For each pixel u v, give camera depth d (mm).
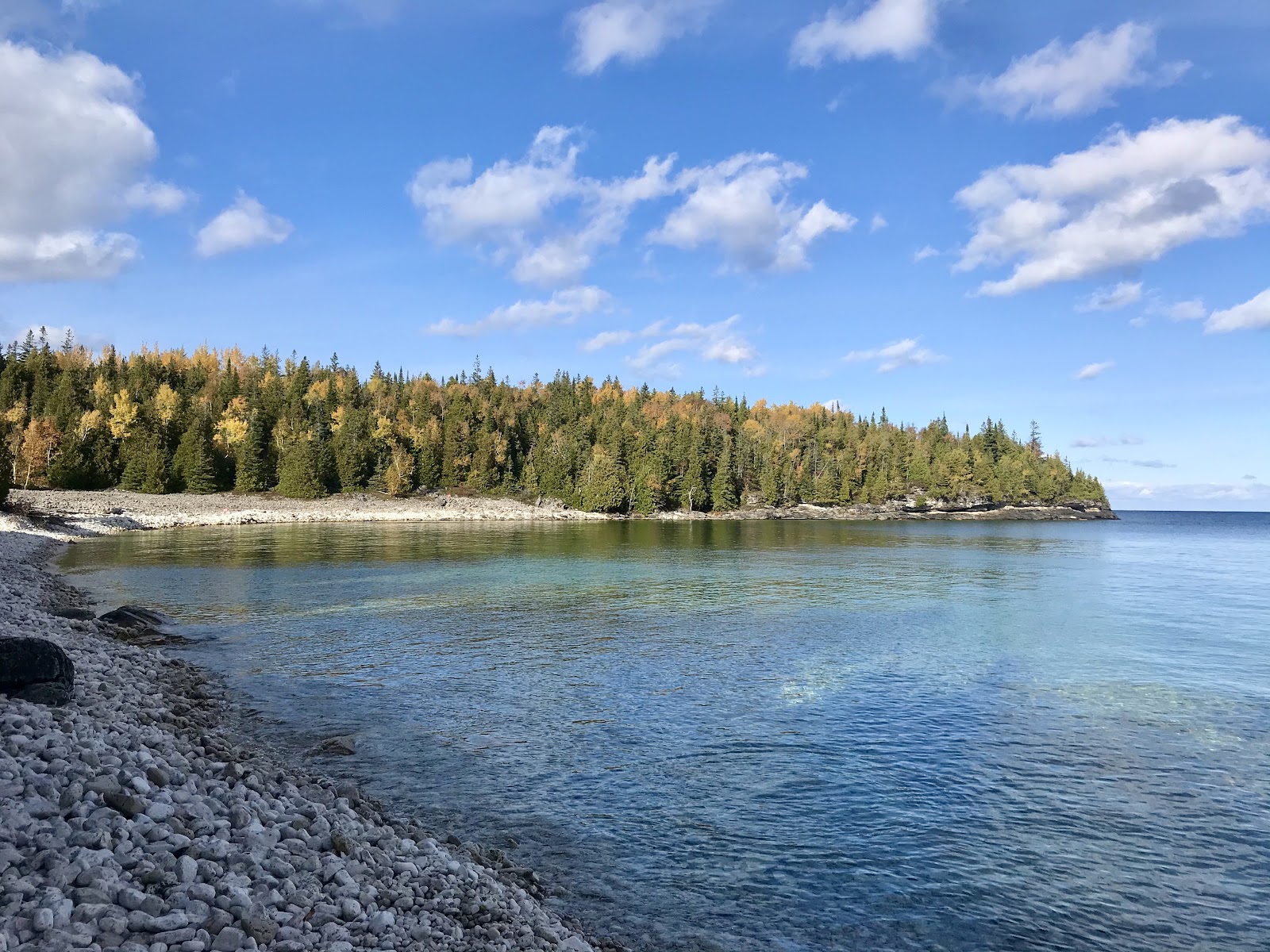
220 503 109312
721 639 25922
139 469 111500
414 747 14930
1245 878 10188
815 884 9969
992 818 11969
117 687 15930
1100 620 30812
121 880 7027
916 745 15281
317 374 198000
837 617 30875
